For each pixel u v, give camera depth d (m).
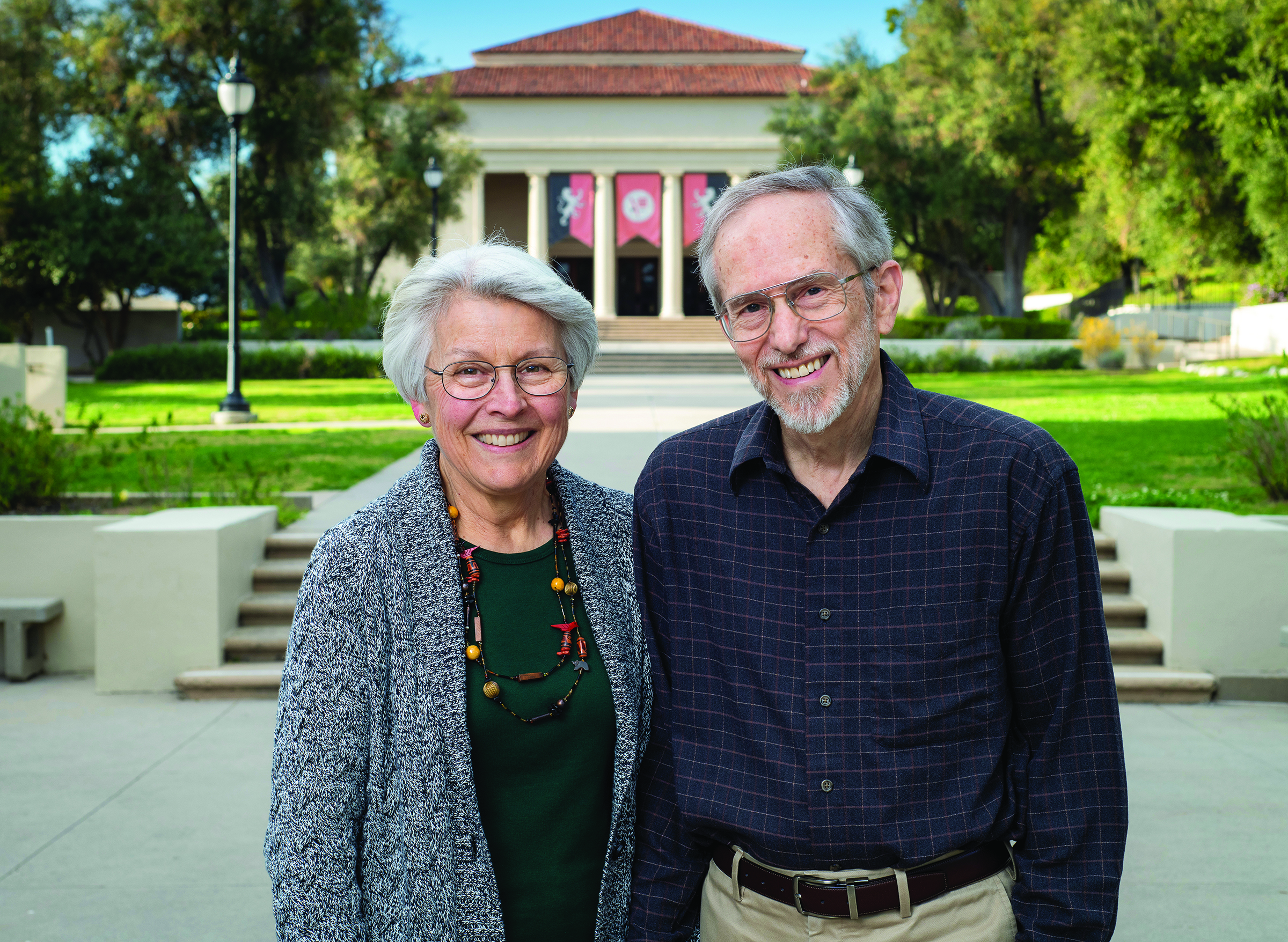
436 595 1.66
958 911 1.69
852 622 1.70
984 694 1.67
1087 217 37.69
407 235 35.25
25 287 31.30
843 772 1.67
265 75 29.97
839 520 1.72
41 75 30.48
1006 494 1.67
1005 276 36.19
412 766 1.59
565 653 1.72
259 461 9.96
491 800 1.68
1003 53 32.81
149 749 4.77
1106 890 1.67
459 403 1.67
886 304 1.80
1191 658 5.62
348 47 31.00
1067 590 1.68
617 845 1.77
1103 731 1.70
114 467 9.52
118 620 5.62
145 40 29.47
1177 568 5.62
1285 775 4.47
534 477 1.73
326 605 1.59
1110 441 11.53
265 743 4.85
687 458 1.87
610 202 44.84
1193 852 3.75
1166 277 36.88
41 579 6.04
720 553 1.80
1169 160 27.94
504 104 43.62
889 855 1.68
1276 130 24.23
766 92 43.22
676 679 1.83
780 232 1.69
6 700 5.52
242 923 3.27
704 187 43.84
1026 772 1.73
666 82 45.09
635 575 1.87
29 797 4.22
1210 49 26.94
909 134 33.03
